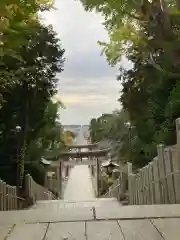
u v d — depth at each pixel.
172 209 5.34
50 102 22.27
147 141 16.59
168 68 11.44
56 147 26.86
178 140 7.01
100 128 42.91
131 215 5.04
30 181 17.39
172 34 9.34
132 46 12.20
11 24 8.52
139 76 17.77
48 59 19.12
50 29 18.94
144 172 10.97
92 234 4.23
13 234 4.33
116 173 29.70
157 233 4.18
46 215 5.22
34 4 8.51
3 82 13.09
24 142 20.91
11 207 13.21
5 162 21.02
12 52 9.86
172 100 12.23
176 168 7.13
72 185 36.84
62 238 4.12
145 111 17.73
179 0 8.69
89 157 44.28
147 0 9.06
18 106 19.81
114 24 12.23
